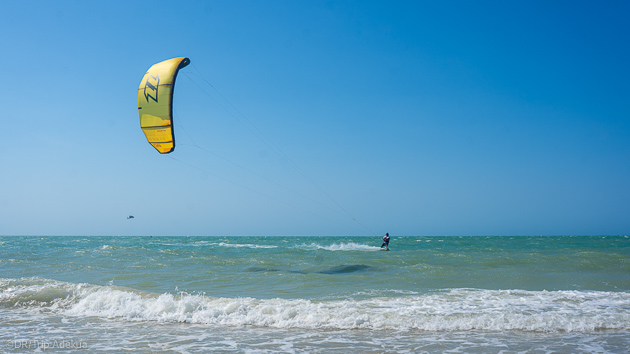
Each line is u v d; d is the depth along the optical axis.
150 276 13.25
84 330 6.86
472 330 6.84
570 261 16.52
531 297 9.46
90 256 20.84
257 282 12.07
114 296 8.91
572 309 8.23
